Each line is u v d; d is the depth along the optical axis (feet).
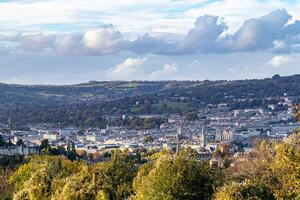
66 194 173.99
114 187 184.55
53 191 188.24
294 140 128.26
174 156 145.07
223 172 151.64
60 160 376.07
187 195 139.13
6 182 334.65
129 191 179.01
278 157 126.11
